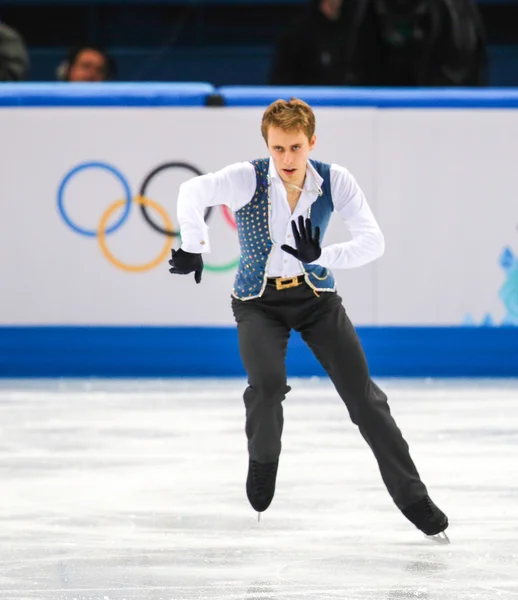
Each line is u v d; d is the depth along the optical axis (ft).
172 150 74.64
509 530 40.01
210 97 74.38
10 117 74.79
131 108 74.59
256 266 37.70
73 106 74.64
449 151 74.64
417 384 72.79
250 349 37.32
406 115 74.49
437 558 36.63
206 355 75.87
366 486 46.47
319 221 37.73
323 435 56.54
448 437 56.08
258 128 74.54
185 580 34.14
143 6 109.91
